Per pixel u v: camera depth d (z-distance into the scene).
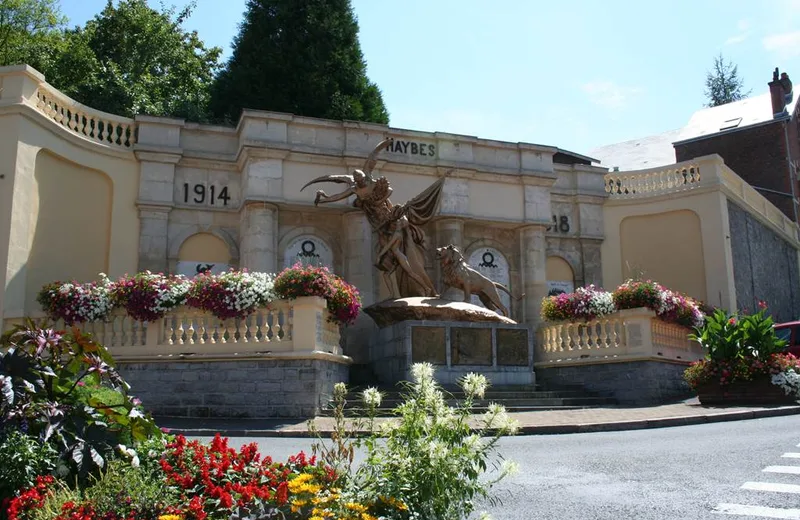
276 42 34.09
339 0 35.22
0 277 17.25
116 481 5.34
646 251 27.31
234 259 22.34
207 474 5.64
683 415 13.45
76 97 29.58
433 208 19.42
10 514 5.02
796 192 36.81
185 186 22.27
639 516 6.17
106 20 34.69
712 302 25.80
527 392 16.98
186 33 38.25
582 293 18.84
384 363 18.11
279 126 22.00
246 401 14.45
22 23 33.66
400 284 19.02
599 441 10.74
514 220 24.47
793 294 34.28
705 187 26.41
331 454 5.45
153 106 30.98
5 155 17.91
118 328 15.34
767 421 12.55
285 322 14.87
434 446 4.81
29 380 6.34
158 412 14.61
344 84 34.78
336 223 22.89
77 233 20.33
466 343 17.34
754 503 6.45
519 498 6.93
